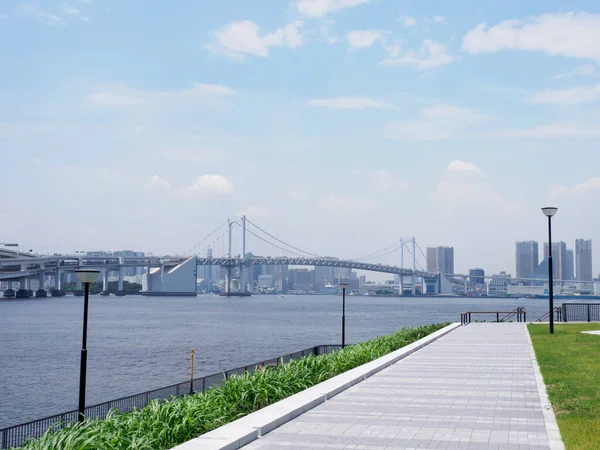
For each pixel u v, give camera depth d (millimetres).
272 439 10516
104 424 10922
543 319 56375
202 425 11555
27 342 68688
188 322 105375
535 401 13914
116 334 79562
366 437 10641
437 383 16516
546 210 33188
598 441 9844
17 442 15500
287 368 17344
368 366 18938
